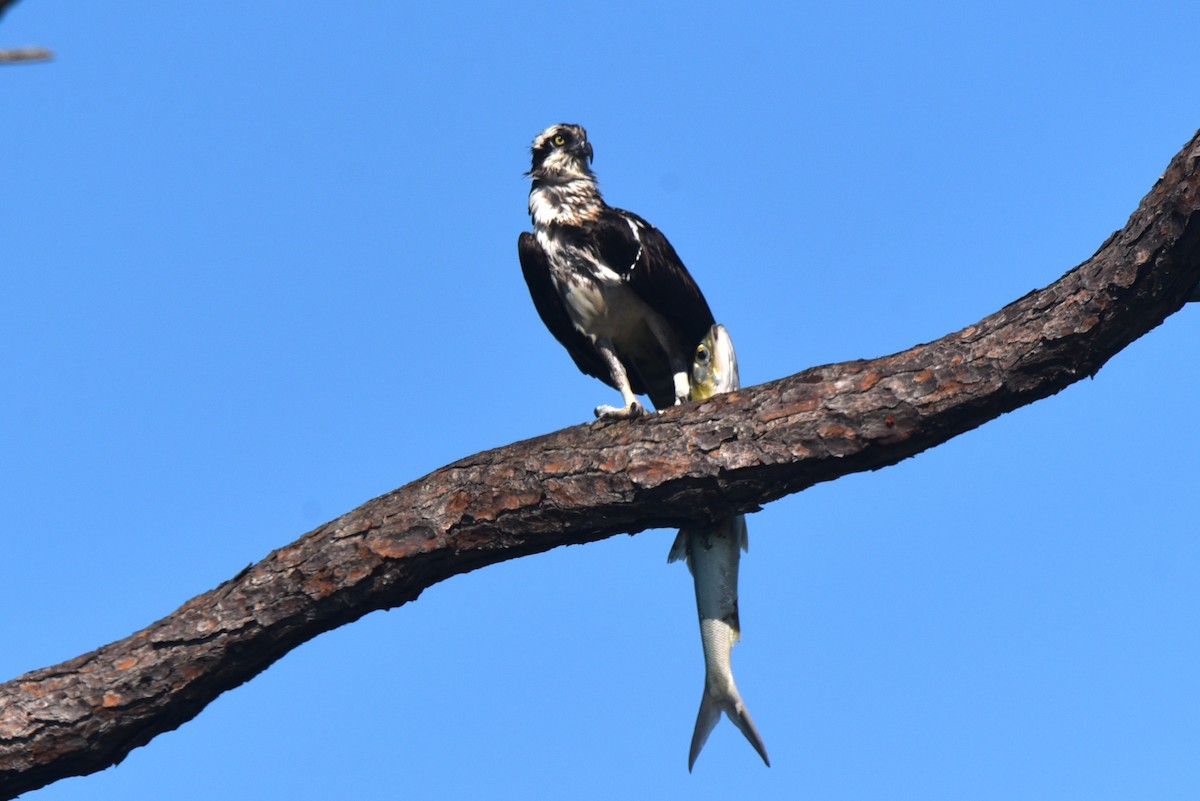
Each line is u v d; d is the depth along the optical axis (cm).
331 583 1041
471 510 1040
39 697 1042
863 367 990
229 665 1056
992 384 941
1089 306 906
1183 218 855
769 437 994
